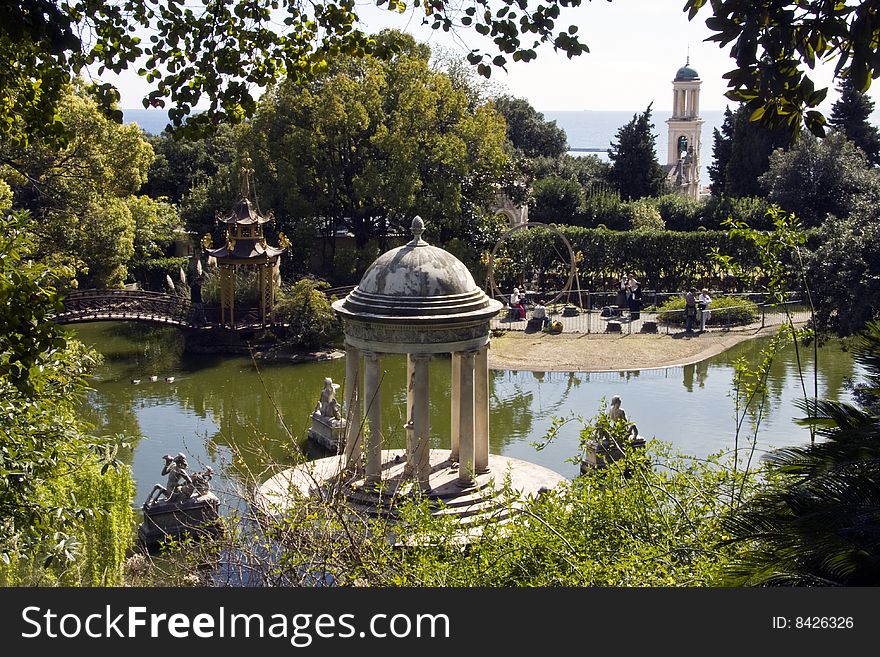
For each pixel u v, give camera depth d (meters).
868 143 80.94
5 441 13.26
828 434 10.32
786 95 9.34
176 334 53.22
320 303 48.50
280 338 49.81
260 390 42.00
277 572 12.09
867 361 11.06
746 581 9.37
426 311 23.94
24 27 10.86
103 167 45.25
